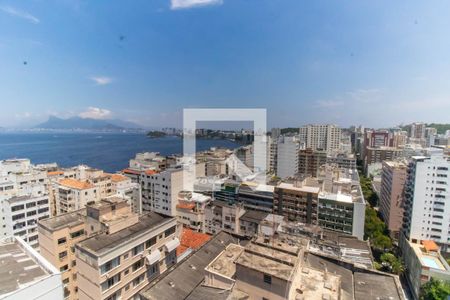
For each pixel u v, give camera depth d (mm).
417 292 44250
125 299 25516
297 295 18766
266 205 61219
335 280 20969
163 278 24719
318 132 150750
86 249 23484
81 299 24781
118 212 30906
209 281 22312
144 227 29141
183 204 57938
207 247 31812
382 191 86375
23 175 63812
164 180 61750
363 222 53438
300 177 67062
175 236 32344
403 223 65250
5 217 45906
